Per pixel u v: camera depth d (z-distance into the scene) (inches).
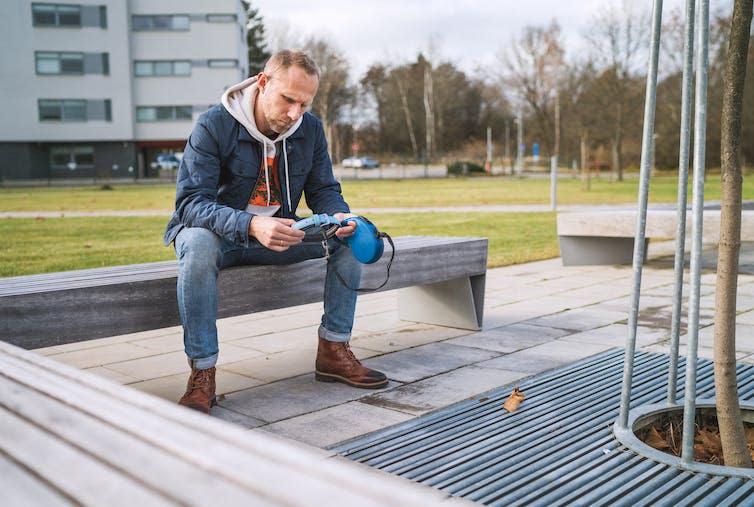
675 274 100.0
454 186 1274.6
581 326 176.9
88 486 30.1
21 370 48.6
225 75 1708.9
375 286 140.0
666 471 83.9
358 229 115.2
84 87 1652.3
